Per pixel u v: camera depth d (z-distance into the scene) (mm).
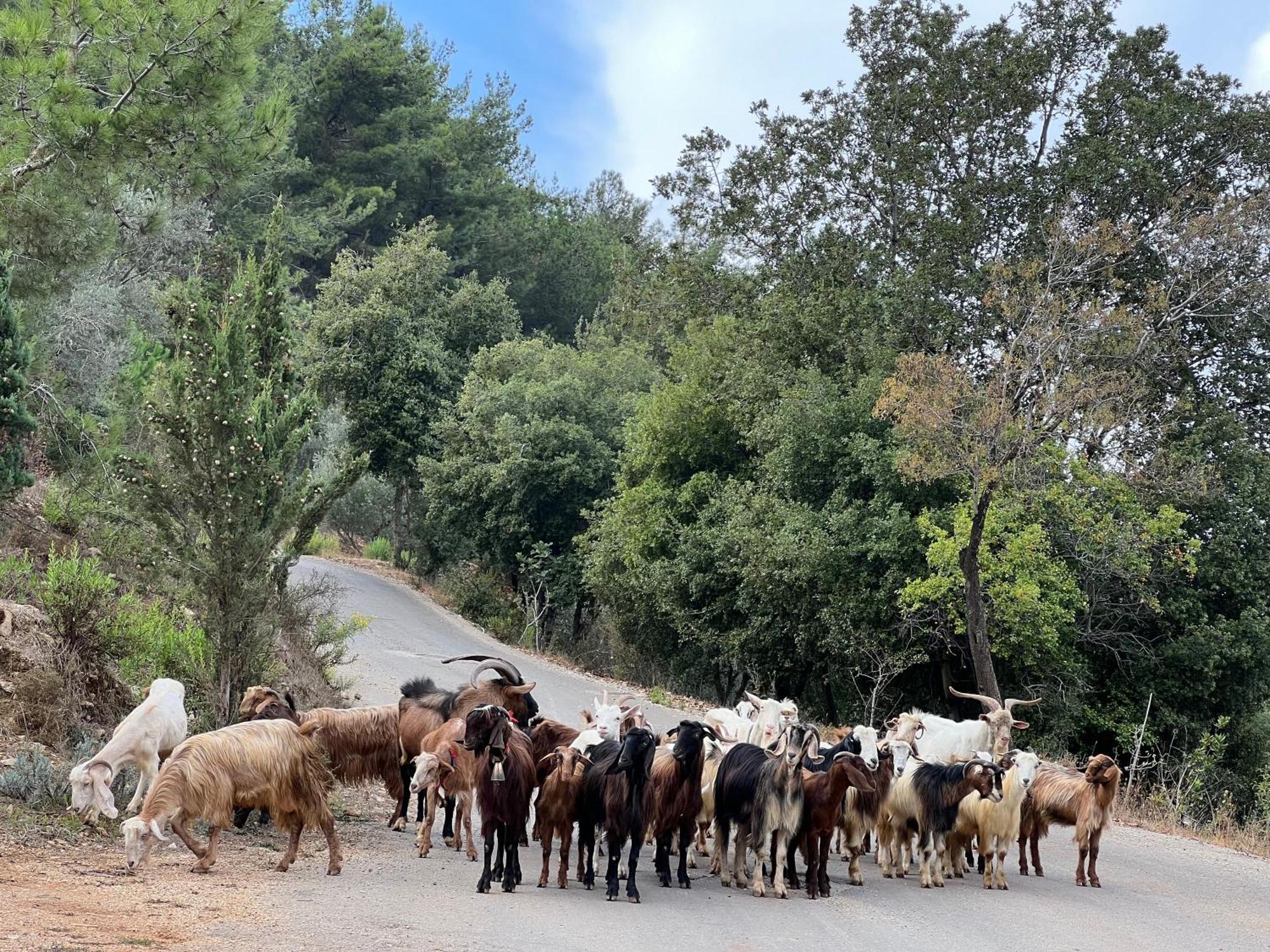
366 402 47562
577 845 14211
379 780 16438
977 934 10602
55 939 7699
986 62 33312
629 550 35094
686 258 38719
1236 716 29953
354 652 28766
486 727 10648
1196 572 27141
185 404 14602
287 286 16562
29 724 13289
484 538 43781
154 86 15258
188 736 13406
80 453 16516
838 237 35062
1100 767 13453
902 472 25766
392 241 66500
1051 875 14297
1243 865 16547
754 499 30547
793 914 10883
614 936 9422
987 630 26266
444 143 68750
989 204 32906
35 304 17031
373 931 8930
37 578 15547
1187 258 29062
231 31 15289
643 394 44469
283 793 10906
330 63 64500
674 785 11633
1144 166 30859
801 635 29125
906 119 34281
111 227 16406
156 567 14562
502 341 48469
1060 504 26484
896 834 13461
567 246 75688
